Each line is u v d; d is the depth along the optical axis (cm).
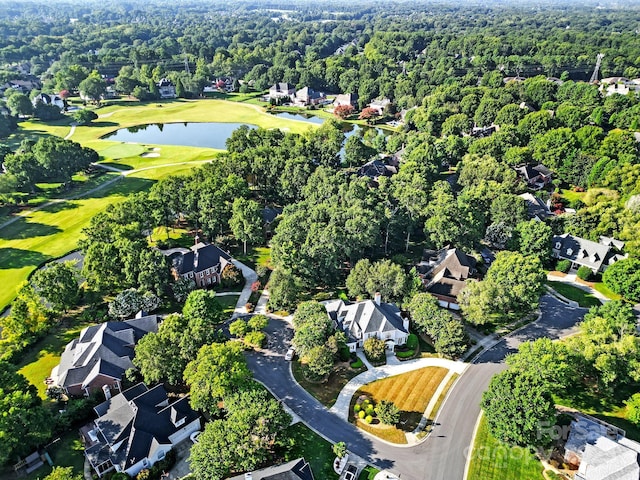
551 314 9706
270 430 6178
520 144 17962
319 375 7706
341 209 11312
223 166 14762
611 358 7188
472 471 6325
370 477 6197
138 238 10788
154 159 18875
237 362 6994
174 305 9888
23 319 8431
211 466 5719
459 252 10688
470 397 7569
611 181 14188
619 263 10119
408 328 9025
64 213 14012
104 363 7594
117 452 6266
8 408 6091
